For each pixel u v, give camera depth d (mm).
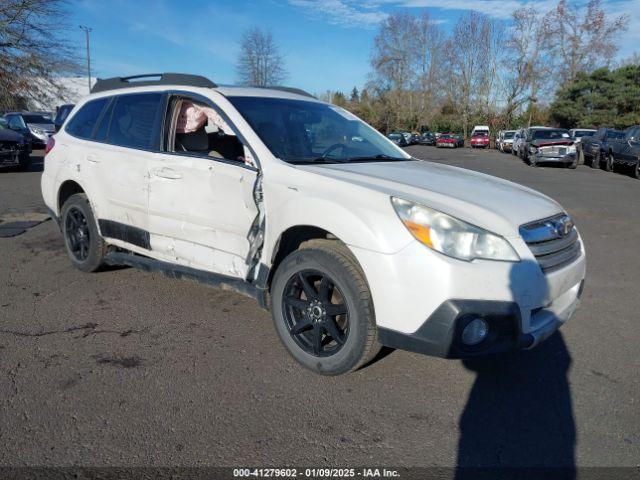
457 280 2623
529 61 51188
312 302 3139
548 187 13781
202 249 3750
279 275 3246
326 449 2516
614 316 4309
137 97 4391
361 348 2932
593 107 42938
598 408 2930
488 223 2777
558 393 3078
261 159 3410
